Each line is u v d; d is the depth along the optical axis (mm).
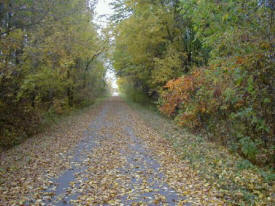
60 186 6066
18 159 8484
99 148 9828
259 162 8164
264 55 6145
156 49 21891
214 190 5590
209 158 7891
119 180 6398
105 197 5402
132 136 12180
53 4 11750
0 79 10367
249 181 5875
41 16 11602
